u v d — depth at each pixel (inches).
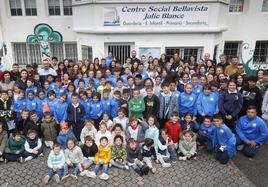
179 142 231.6
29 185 190.7
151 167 208.5
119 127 221.0
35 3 476.4
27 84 279.7
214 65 347.3
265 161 225.5
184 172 208.5
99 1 392.8
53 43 499.5
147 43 415.2
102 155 211.8
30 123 242.7
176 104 250.8
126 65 358.9
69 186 190.5
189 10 395.9
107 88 267.1
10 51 495.5
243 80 271.9
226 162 220.2
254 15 469.4
